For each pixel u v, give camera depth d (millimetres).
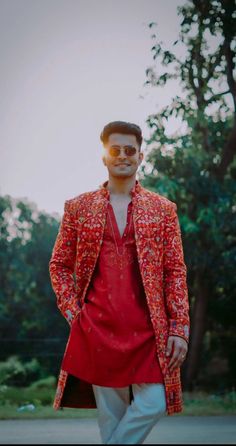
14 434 5980
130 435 3330
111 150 3619
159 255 3549
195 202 13188
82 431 6332
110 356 3385
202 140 13422
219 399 11469
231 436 5809
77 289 3564
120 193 3639
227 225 12977
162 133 13008
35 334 19812
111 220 3549
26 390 13266
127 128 3635
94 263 3514
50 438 5516
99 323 3439
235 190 13258
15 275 20734
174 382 3451
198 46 12648
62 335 19766
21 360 18297
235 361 16312
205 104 12812
